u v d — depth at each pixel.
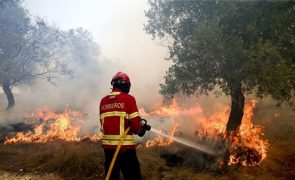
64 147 8.72
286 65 6.23
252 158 7.16
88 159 7.09
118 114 4.30
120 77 4.55
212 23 6.36
